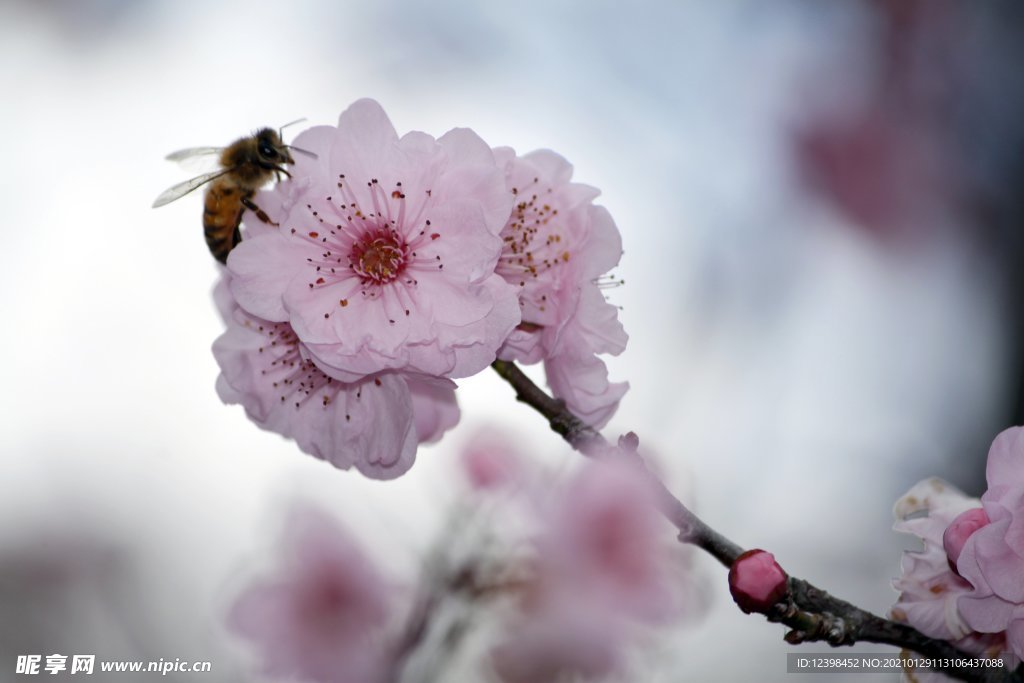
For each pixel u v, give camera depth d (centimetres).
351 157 28
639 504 31
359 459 28
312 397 29
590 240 28
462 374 27
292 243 28
